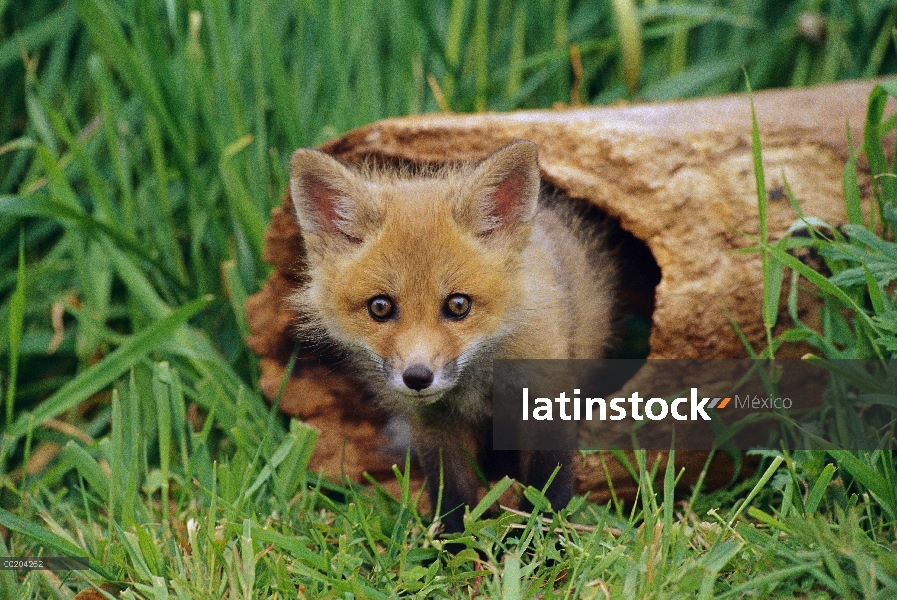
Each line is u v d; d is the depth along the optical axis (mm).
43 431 6824
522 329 5098
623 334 7316
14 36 8406
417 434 5484
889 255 4988
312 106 8484
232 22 8547
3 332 7348
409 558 4930
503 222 5059
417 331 4840
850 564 4312
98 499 6129
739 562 4457
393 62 8664
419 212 5004
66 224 6969
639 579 4297
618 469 5633
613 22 8898
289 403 6609
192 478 5914
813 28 9125
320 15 7887
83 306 7461
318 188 5105
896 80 5074
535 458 5402
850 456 4613
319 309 5270
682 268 5379
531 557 5016
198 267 7594
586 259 6133
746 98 6422
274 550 4832
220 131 7645
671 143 5520
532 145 4883
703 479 5621
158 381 5883
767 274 5156
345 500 6000
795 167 5648
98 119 8078
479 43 8891
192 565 4770
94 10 7086
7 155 8539
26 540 5461
